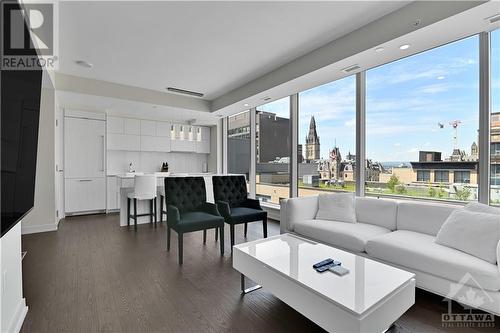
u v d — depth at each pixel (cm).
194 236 398
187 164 731
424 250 206
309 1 242
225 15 263
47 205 426
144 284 238
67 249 334
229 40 315
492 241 190
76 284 236
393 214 287
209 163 751
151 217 475
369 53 290
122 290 226
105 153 576
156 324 179
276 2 243
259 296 218
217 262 293
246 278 251
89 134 557
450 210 245
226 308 200
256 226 467
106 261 293
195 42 319
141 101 500
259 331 173
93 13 255
